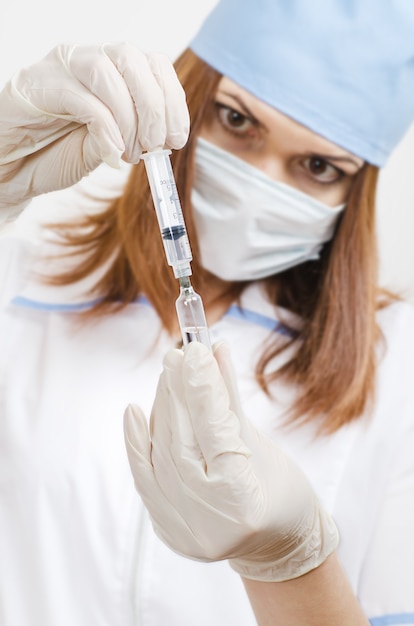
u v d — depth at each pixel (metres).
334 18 1.60
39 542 1.54
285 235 1.71
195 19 1.91
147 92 1.07
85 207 1.85
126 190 1.75
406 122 1.69
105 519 1.56
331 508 1.63
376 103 1.63
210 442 1.02
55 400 1.64
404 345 1.81
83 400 1.65
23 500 1.57
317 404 1.70
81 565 1.54
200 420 1.02
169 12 1.90
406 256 1.94
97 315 1.76
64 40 1.89
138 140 1.09
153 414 1.10
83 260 1.81
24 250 1.84
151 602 1.53
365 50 1.61
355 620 1.16
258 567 1.15
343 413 1.70
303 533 1.12
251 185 1.64
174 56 1.91
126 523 1.56
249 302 1.81
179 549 1.08
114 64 1.11
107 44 1.14
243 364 1.76
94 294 1.78
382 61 1.62
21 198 1.29
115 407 1.65
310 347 1.74
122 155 1.12
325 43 1.60
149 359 1.72
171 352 1.08
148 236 1.74
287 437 1.69
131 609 1.53
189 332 1.05
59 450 1.59
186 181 1.65
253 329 1.79
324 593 1.15
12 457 1.60
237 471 1.01
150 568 1.54
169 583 1.54
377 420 1.72
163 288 1.74
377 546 1.66
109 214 1.83
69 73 1.11
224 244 1.71
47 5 1.88
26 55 1.88
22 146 1.21
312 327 1.75
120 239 1.79
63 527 1.56
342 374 1.72
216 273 1.76
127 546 1.55
